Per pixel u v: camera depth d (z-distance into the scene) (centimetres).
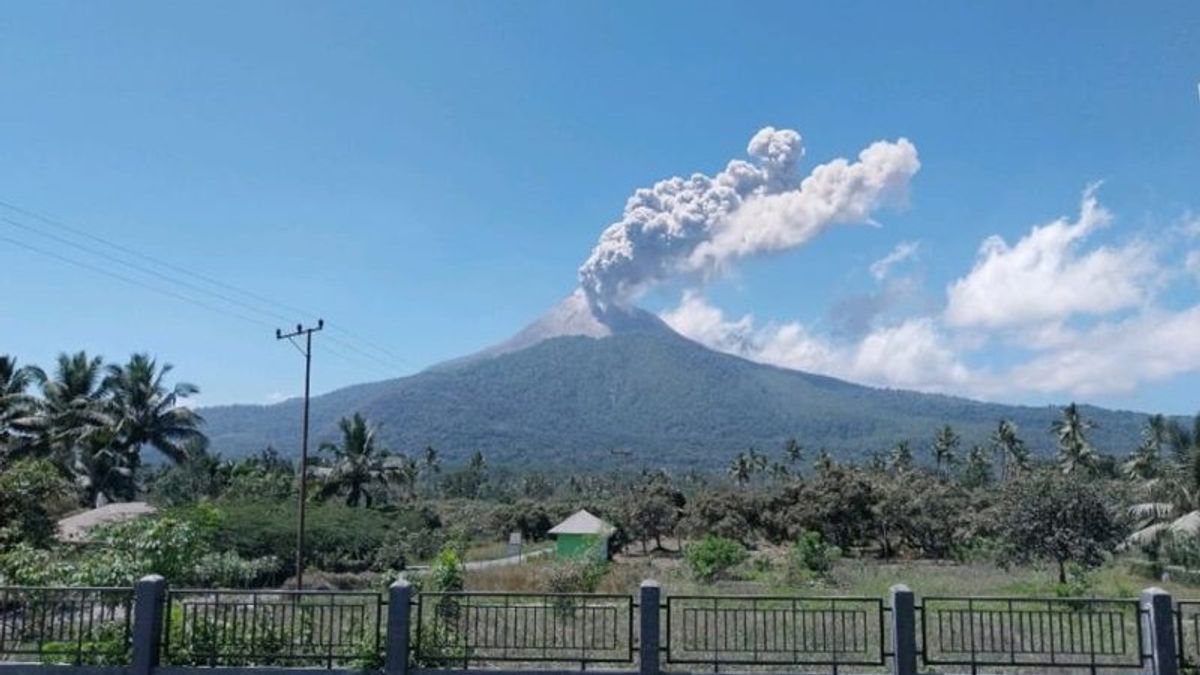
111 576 1817
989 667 1334
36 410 4744
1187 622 1595
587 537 4803
